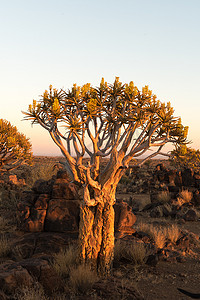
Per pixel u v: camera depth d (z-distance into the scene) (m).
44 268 5.48
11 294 4.83
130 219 9.41
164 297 5.62
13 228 9.96
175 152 6.62
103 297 5.38
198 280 6.66
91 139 6.47
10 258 7.66
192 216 13.88
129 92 5.96
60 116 5.86
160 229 11.28
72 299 5.27
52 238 8.23
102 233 6.55
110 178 6.45
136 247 7.73
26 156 21.06
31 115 6.09
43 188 9.54
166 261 7.92
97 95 6.35
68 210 8.85
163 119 5.95
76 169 6.70
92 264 6.50
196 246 9.62
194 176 19.05
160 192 17.97
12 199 13.62
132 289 5.67
